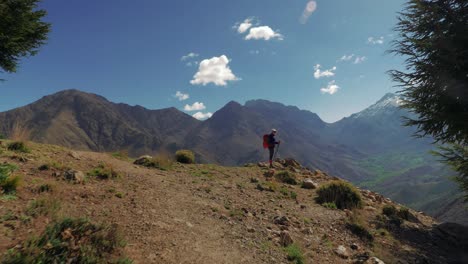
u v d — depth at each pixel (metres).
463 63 8.38
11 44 9.30
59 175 6.91
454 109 9.22
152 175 10.05
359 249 7.02
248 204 8.73
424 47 9.31
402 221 9.94
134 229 5.00
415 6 9.98
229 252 5.20
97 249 3.75
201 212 7.05
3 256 3.10
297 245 6.25
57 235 3.72
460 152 10.40
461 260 7.93
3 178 5.15
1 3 8.70
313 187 12.95
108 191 6.79
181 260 4.41
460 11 9.05
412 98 10.28
